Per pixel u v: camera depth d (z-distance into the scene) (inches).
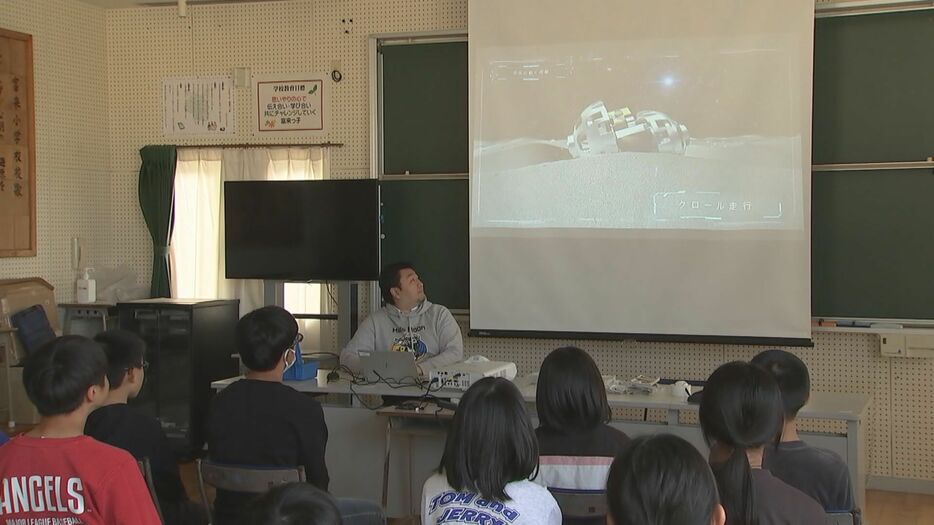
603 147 205.9
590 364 95.3
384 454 170.2
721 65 197.6
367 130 231.5
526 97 210.8
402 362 167.9
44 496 78.0
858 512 91.4
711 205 199.3
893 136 192.4
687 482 50.8
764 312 196.7
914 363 195.3
